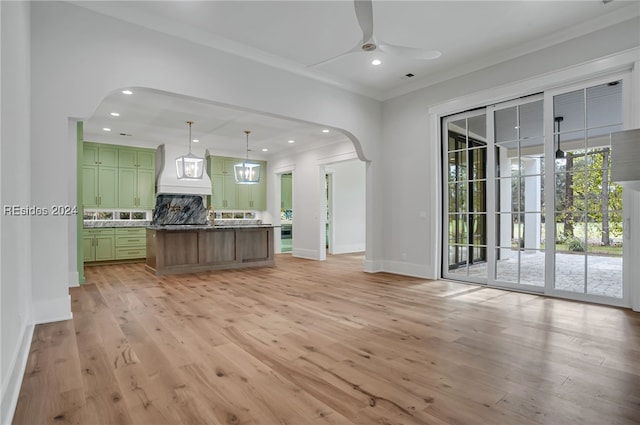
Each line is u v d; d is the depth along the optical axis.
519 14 3.60
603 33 3.70
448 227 5.30
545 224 4.21
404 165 5.66
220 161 9.28
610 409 1.74
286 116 4.69
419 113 5.45
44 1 3.08
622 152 2.76
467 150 5.04
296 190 8.96
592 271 3.87
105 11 3.35
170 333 2.90
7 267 1.76
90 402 1.81
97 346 2.59
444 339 2.74
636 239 3.49
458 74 4.90
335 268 6.70
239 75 4.24
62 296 3.20
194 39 3.87
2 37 1.71
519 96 4.41
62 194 3.11
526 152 4.43
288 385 2.00
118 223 7.94
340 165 9.84
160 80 3.66
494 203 4.72
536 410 1.73
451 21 3.73
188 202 8.94
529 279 4.40
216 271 6.36
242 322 3.20
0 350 1.51
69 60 3.18
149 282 5.29
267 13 3.55
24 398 1.85
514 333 2.87
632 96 3.53
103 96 3.34
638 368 2.21
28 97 2.83
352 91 5.50
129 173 7.95
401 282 5.11
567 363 2.28
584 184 3.92
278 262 7.70
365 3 2.40
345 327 3.05
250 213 10.19
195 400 1.84
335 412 1.72
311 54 4.44
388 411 1.73
